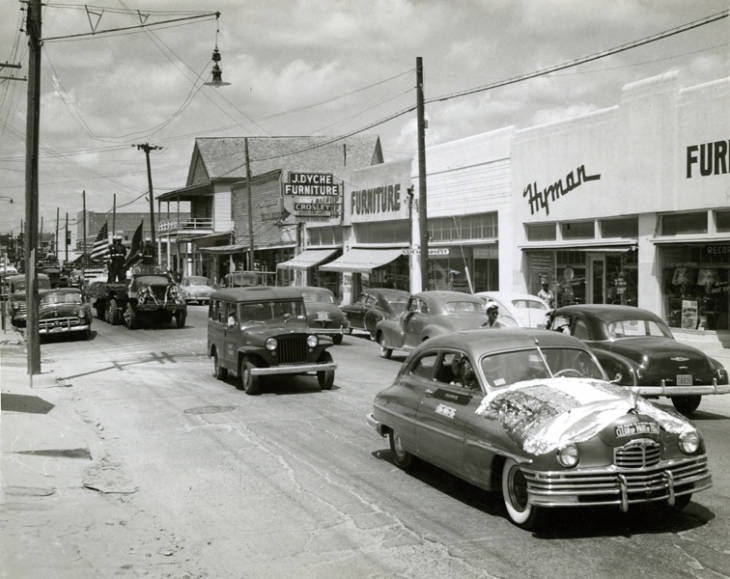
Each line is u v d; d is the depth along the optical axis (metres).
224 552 6.56
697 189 20.06
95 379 18.20
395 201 35.62
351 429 11.69
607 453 6.30
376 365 19.23
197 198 76.69
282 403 14.05
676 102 20.50
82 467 9.79
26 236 18.81
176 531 7.17
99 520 7.48
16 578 5.74
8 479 8.82
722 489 7.91
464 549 6.40
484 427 7.06
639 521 6.93
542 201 25.61
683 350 11.73
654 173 21.23
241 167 68.88
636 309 13.05
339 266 37.56
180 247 81.81
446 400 7.91
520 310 18.59
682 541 6.40
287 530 7.11
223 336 16.22
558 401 6.82
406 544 6.59
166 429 12.15
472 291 30.11
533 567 5.93
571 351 7.96
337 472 9.17
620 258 22.98
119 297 33.44
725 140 19.28
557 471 6.26
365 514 7.49
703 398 14.24
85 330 28.31
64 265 89.88
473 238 29.94
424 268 26.08
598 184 23.20
